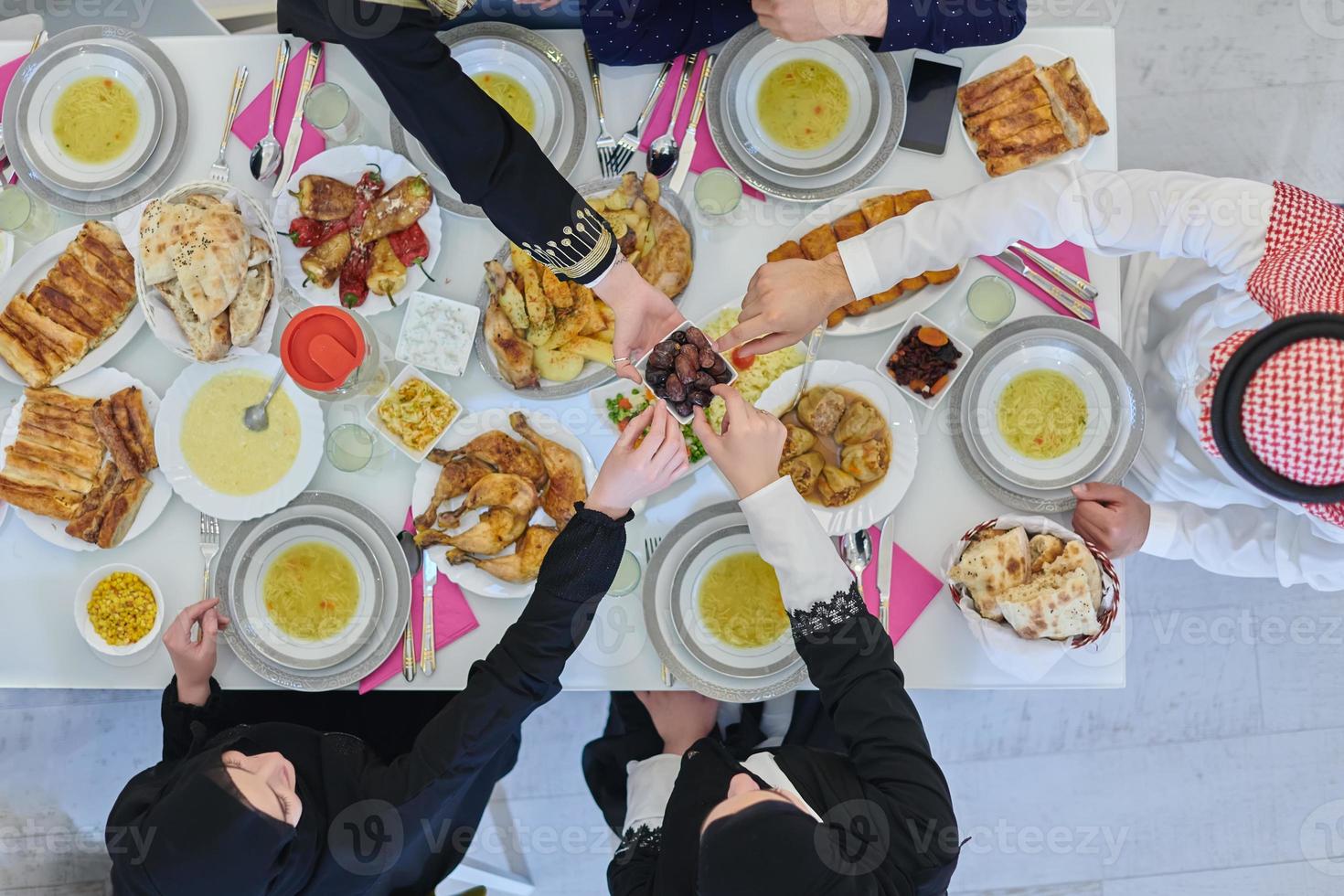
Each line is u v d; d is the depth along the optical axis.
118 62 1.79
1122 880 2.65
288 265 1.72
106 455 1.74
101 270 1.73
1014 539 1.59
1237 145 2.72
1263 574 1.78
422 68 1.33
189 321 1.66
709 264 1.75
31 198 1.77
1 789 2.64
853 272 1.58
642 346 1.65
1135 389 1.68
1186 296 1.94
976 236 1.59
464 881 2.53
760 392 1.69
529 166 1.43
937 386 1.67
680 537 1.69
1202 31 2.73
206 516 1.72
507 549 1.69
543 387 1.71
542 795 2.68
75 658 1.74
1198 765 2.65
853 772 1.52
